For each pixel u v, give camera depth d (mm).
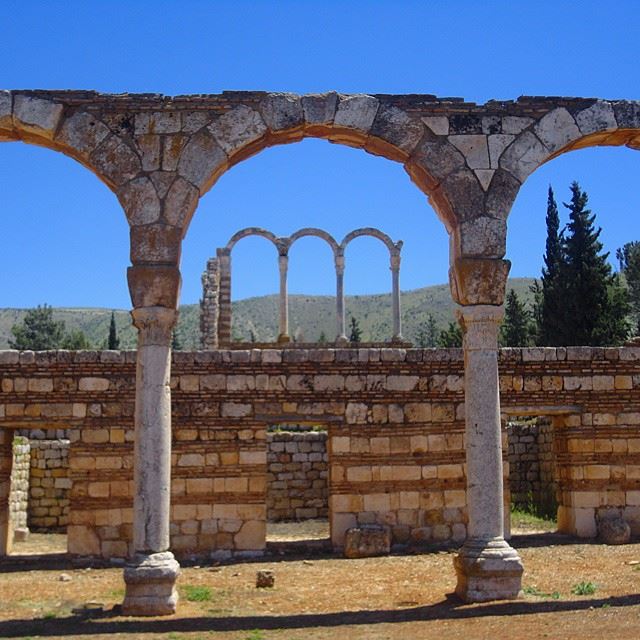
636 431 26484
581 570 20844
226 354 25547
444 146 17672
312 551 25297
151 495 16250
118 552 24625
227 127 17438
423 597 17719
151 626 15109
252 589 19422
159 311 16641
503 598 16344
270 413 25516
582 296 53312
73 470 24953
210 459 25172
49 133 17250
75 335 98625
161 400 16531
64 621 15758
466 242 17328
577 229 54312
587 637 13281
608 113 18016
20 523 32312
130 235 16953
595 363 26609
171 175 17172
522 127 17859
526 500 34656
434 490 25609
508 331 64562
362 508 25344
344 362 25844
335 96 17734
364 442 25625
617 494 26234
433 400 25922
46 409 25141
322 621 15547
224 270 44719
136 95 17375
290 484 34375
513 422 36812
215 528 24922
